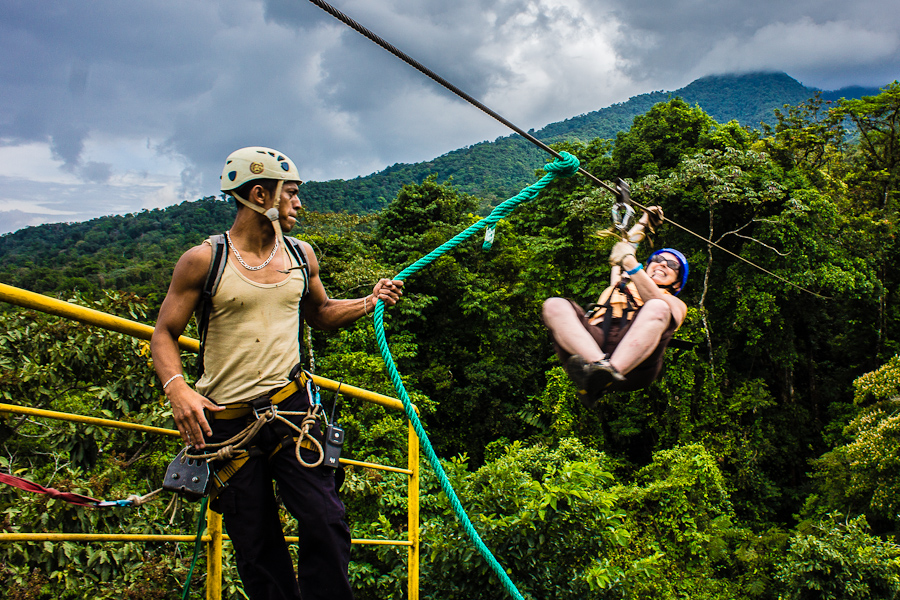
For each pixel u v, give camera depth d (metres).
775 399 25.00
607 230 3.29
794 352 24.19
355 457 14.04
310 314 2.50
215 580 2.55
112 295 6.61
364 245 31.41
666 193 22.53
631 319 3.07
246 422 2.06
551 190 27.78
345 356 20.31
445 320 28.41
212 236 2.08
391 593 6.15
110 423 2.21
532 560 5.59
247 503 2.03
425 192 32.25
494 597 5.52
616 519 6.15
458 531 5.86
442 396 27.30
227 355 2.05
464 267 29.69
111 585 4.96
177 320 1.99
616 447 24.73
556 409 24.55
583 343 2.93
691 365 22.91
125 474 6.35
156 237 115.25
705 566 17.98
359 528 8.05
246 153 2.11
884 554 14.41
